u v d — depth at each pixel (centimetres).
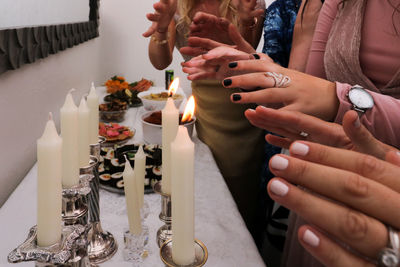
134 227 52
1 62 70
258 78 46
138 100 174
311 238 25
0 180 74
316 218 25
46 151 31
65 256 32
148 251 59
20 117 85
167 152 46
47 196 32
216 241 65
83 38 166
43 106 104
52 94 114
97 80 234
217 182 92
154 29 103
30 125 92
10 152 79
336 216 24
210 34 107
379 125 47
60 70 124
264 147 145
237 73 61
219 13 131
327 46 78
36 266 34
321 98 47
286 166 26
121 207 76
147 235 57
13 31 73
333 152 29
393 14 66
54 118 116
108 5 257
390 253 22
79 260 37
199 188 88
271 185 26
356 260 24
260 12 115
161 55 143
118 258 57
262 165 150
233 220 74
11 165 80
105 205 76
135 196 51
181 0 134
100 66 250
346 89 47
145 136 113
